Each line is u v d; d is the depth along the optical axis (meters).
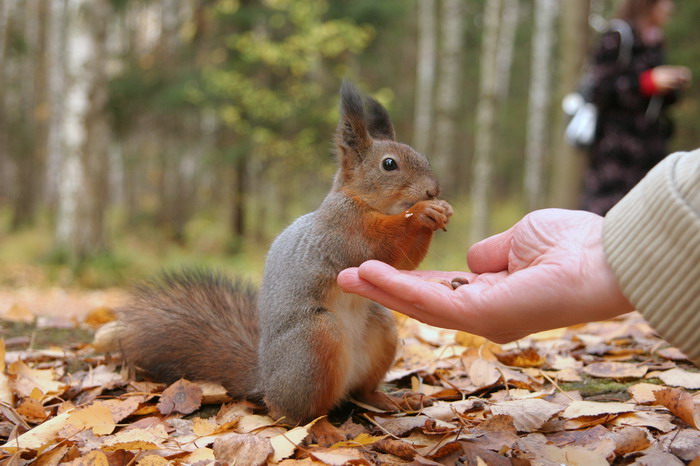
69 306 1.39
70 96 2.65
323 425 0.75
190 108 3.58
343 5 3.57
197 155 4.73
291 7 3.43
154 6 4.84
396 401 0.80
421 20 5.25
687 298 0.63
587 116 1.28
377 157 0.82
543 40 4.53
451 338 1.00
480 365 0.84
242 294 0.89
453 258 2.92
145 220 4.54
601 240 0.68
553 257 0.69
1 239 4.11
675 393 0.73
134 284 0.90
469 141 6.57
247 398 0.80
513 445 0.70
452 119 4.51
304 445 0.74
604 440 0.70
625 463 0.69
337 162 0.84
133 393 0.80
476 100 6.31
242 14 3.45
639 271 0.65
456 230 4.31
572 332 1.02
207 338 0.83
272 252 0.81
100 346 0.90
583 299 0.67
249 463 0.69
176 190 4.82
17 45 4.77
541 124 4.62
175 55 3.70
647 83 1.23
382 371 0.80
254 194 4.83
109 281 2.52
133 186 5.65
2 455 0.71
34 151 5.42
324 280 0.78
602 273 0.67
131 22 4.73
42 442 0.72
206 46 3.91
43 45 5.52
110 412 0.75
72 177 2.64
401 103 5.45
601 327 1.03
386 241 0.79
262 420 0.77
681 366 0.86
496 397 0.80
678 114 3.38
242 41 3.47
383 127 0.88
